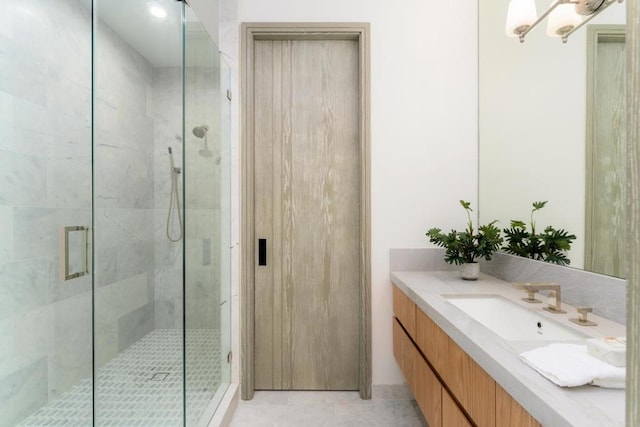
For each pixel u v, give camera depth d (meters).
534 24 1.49
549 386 0.70
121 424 1.52
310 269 2.13
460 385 1.07
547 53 1.43
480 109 2.01
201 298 1.67
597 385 0.70
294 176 2.12
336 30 2.01
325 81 2.12
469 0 2.04
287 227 2.12
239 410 1.92
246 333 2.03
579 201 1.25
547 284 1.25
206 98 1.75
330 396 2.07
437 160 2.05
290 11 2.02
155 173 1.80
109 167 1.83
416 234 2.05
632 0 0.31
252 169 2.07
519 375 0.75
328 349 2.13
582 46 1.24
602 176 1.15
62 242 1.89
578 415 0.60
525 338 1.24
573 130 1.28
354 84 2.12
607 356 0.74
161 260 1.72
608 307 1.12
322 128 2.12
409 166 2.05
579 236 1.26
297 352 2.13
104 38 1.87
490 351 0.88
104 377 1.63
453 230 1.85
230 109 2.03
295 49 2.11
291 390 2.13
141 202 1.74
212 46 1.82
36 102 1.77
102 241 1.71
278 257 2.13
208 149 1.77
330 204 2.13
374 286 2.05
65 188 1.92
